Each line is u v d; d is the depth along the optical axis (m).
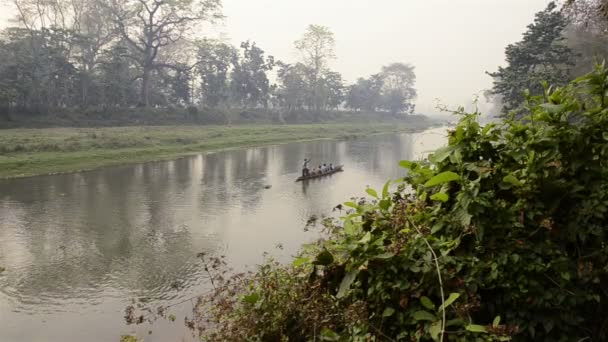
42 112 35.38
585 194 1.72
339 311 1.92
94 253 10.15
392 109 86.00
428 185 1.82
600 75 1.77
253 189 18.14
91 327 6.71
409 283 1.69
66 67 35.84
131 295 7.86
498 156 1.89
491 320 1.68
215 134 37.59
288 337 2.14
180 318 6.71
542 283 1.62
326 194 17.11
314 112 63.62
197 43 47.75
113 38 43.31
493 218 1.71
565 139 1.74
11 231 11.85
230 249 10.31
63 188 17.59
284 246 10.43
